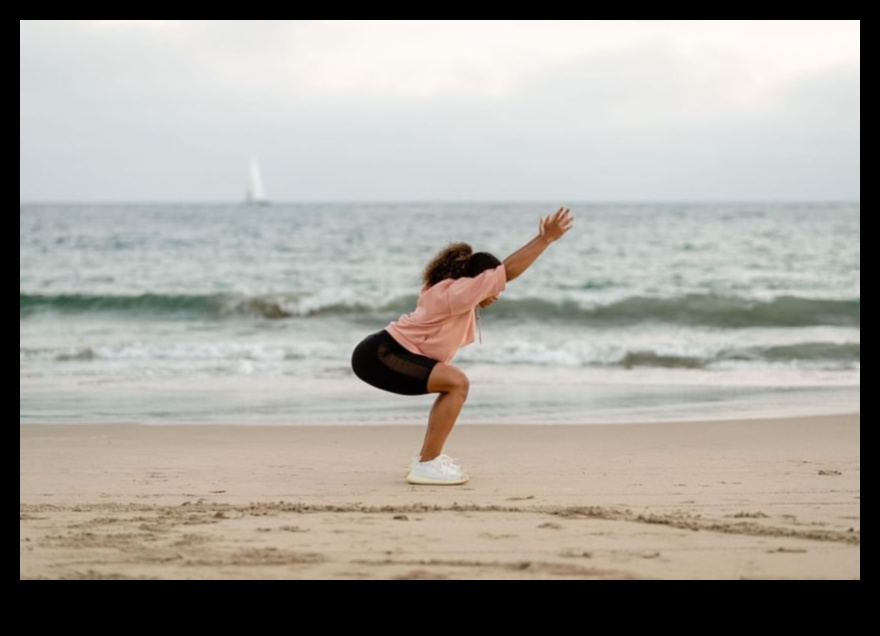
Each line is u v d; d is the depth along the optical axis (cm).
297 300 1900
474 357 1356
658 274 2483
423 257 2988
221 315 1884
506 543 427
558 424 863
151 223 4756
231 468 652
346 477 617
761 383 1160
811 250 2939
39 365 1291
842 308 1811
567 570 387
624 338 1599
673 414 934
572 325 1772
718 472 620
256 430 832
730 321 1789
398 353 587
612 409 968
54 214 5831
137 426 854
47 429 834
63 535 446
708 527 456
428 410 966
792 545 425
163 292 2123
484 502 528
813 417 884
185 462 678
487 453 710
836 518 479
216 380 1180
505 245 3744
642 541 430
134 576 383
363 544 427
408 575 382
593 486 573
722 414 932
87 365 1294
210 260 2869
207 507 514
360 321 1831
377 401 1023
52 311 1889
